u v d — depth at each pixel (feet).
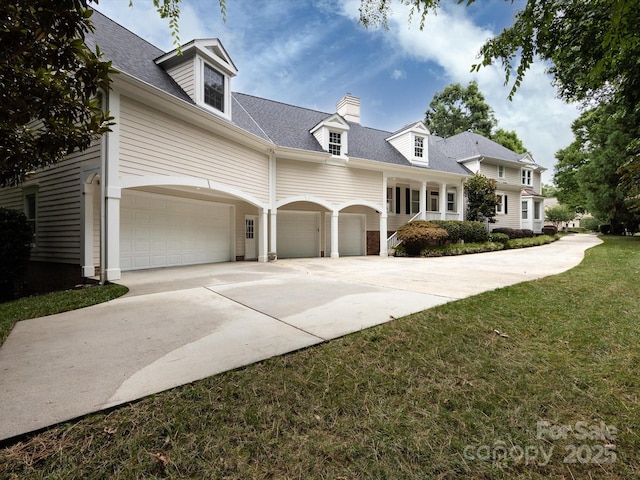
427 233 46.62
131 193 28.73
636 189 23.76
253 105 45.44
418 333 11.02
